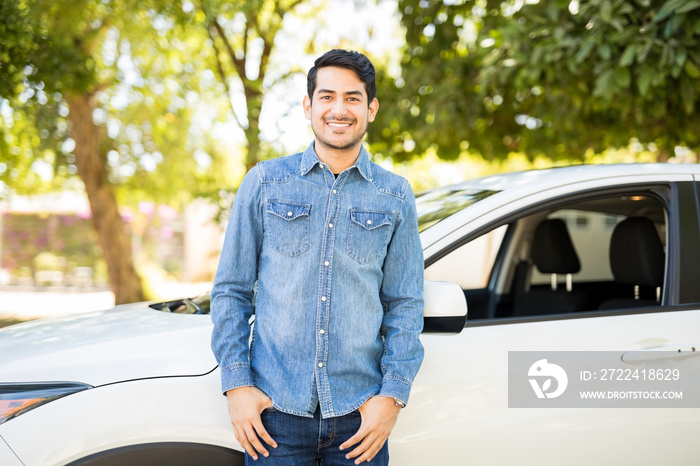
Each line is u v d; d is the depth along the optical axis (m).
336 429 1.84
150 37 7.93
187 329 2.14
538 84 5.55
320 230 1.84
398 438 2.05
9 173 10.54
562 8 4.80
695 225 2.42
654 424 2.23
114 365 2.02
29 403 1.94
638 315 2.30
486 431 2.11
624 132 7.01
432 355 2.11
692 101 4.98
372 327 1.87
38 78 5.39
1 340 2.34
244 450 2.00
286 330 1.82
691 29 4.12
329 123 1.84
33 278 16.64
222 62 9.14
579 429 2.18
